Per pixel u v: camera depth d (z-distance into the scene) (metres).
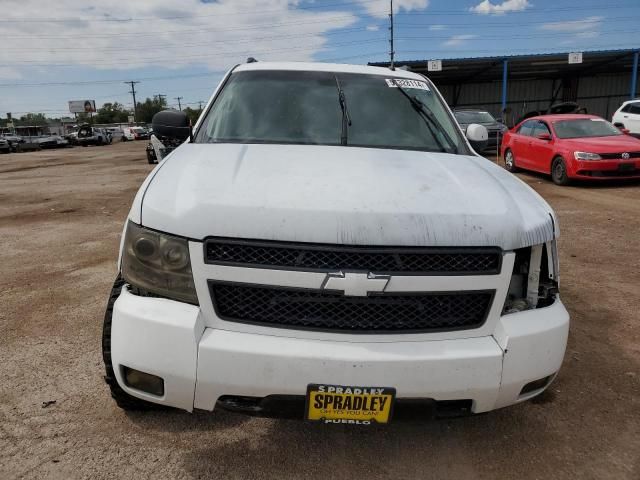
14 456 2.41
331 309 2.04
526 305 2.29
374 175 2.35
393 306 2.06
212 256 2.03
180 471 2.34
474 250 2.06
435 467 2.41
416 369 2.00
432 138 3.25
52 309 4.19
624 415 2.84
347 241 1.98
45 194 11.16
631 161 10.24
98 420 2.70
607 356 3.51
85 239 6.68
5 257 5.81
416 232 2.02
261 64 3.77
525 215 2.30
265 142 3.04
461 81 34.28
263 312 2.05
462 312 2.13
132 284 2.18
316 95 3.40
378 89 3.55
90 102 95.69
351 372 1.98
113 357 2.15
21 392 2.94
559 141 11.12
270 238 1.99
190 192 2.16
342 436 2.62
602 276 5.13
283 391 2.00
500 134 16.16
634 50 26.28
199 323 2.03
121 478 2.29
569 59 25.98
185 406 2.12
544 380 2.26
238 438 2.58
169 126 3.32
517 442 2.61
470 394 2.08
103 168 18.53
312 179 2.25
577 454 2.52
